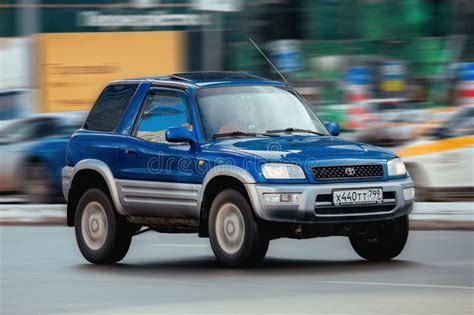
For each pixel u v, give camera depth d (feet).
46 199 103.09
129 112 65.21
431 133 106.83
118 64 117.60
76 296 51.52
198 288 52.80
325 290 50.93
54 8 116.98
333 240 74.69
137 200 63.46
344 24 111.86
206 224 60.95
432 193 102.27
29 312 47.24
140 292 52.19
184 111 62.69
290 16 112.78
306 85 112.68
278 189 57.26
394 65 110.63
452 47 109.70
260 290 51.42
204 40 115.55
